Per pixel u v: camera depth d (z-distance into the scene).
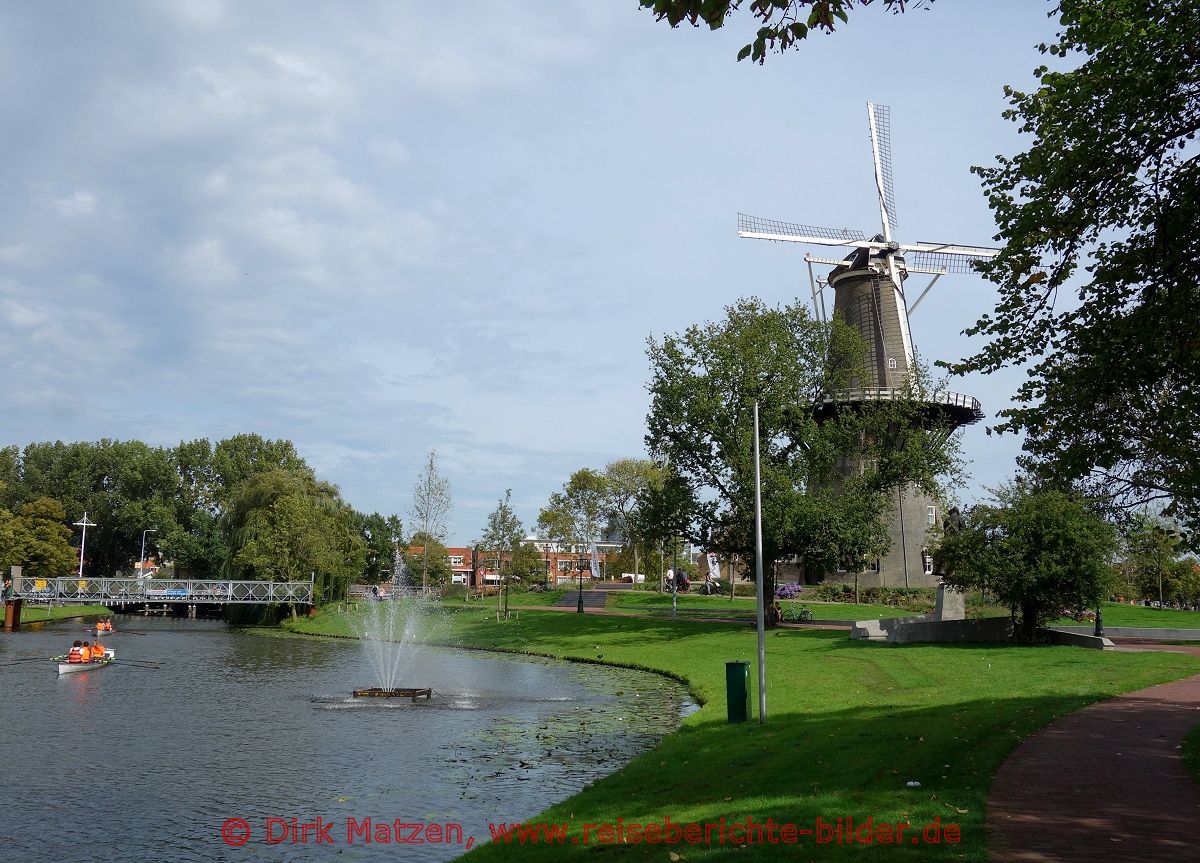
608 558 134.12
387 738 23.92
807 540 46.03
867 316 65.62
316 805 17.41
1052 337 16.81
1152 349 14.67
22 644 54.59
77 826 16.34
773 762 16.02
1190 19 14.40
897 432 49.97
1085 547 33.28
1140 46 14.80
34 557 100.62
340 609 75.94
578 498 110.38
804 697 24.97
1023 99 18.03
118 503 124.88
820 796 12.82
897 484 50.38
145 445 132.75
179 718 27.48
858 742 16.77
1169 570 66.62
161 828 16.16
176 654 49.09
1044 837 10.17
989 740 15.84
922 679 26.05
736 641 43.00
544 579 98.12
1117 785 12.51
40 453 131.00
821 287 67.88
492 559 91.88
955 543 35.88
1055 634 35.38
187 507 126.25
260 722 26.62
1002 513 35.16
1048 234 16.47
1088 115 15.94
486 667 41.59
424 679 37.06
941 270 68.25
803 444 49.53
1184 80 14.72
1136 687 22.58
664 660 39.62
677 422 48.91
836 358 52.91
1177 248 14.68
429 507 68.69
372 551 124.12
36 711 29.00
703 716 24.06
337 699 31.27
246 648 52.84
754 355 47.28
